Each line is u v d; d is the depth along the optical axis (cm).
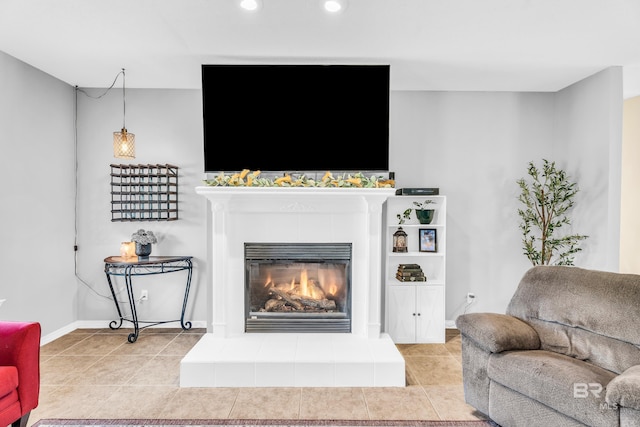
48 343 367
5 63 320
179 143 412
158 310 417
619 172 349
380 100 340
